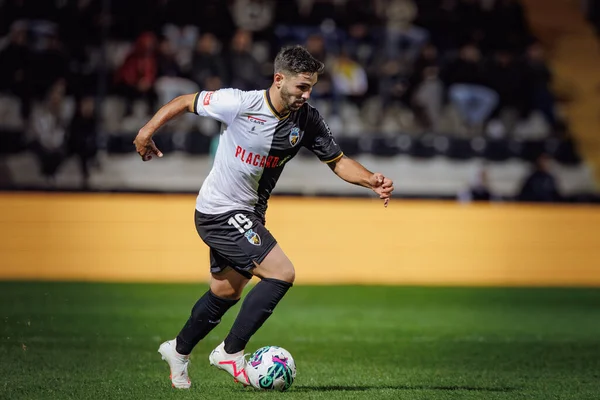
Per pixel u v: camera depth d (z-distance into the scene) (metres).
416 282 48.31
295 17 64.25
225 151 17.80
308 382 20.20
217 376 20.88
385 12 65.31
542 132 63.19
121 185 56.34
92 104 55.75
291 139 17.80
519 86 62.47
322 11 64.44
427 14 66.25
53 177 54.91
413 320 33.47
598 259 50.19
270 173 18.09
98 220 46.44
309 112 18.19
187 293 40.25
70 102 57.56
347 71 60.16
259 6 63.62
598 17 73.62
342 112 59.88
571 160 62.84
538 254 49.66
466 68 61.66
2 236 45.72
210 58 57.19
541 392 19.48
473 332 30.55
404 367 22.98
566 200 55.53
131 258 46.47
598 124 67.25
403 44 63.50
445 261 48.75
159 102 57.81
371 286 45.97
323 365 23.06
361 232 48.38
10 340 26.30
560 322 33.72
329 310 36.06
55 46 58.44
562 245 49.94
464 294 43.03
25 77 57.38
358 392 18.86
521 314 35.97
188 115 57.94
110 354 24.12
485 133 61.38
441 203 50.69
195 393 18.33
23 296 37.62
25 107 56.88
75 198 46.56
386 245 48.47
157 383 19.66
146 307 35.03
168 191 54.22
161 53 58.06
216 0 63.31
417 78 60.94
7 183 55.72
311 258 47.84
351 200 49.22
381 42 63.16
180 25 62.81
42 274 45.81
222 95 17.59
